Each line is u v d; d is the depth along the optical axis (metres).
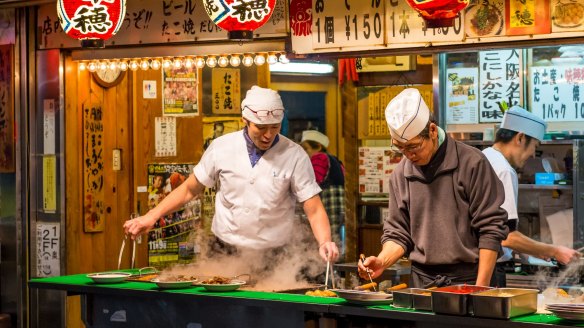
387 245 5.27
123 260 8.25
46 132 7.90
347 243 8.74
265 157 6.32
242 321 5.36
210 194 8.50
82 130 7.95
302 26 6.64
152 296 5.59
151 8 7.24
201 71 8.48
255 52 6.88
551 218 7.45
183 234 8.41
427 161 5.06
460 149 5.09
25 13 7.91
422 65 8.36
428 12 5.37
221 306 5.45
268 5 5.95
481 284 4.86
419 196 5.15
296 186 6.31
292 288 5.71
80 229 7.96
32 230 8.02
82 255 7.98
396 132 4.93
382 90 8.54
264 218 6.35
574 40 5.79
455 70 7.84
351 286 7.64
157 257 8.34
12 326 8.12
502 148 6.95
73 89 7.88
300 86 11.08
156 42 7.23
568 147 7.44
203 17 7.03
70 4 6.36
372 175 8.64
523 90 7.66
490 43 6.04
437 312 4.42
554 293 5.02
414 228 5.21
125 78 8.26
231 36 5.97
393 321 4.71
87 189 7.98
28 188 8.03
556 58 7.59
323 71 11.06
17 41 7.96
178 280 5.76
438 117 7.78
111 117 8.17
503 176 6.25
